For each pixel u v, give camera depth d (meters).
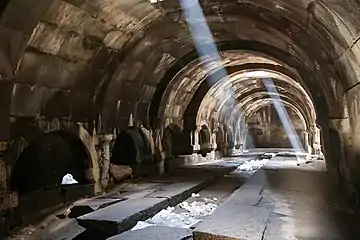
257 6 6.23
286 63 8.67
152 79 9.96
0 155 5.16
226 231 4.32
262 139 27.53
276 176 10.03
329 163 7.82
